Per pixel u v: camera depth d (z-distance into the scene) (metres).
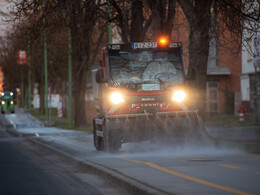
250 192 14.78
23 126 98.00
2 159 33.59
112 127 28.62
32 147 46.59
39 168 27.20
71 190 18.78
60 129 81.25
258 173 19.11
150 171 20.55
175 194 14.80
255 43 35.81
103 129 30.14
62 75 117.50
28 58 126.56
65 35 58.19
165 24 38.88
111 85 29.30
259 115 65.75
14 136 70.56
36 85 135.62
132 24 47.97
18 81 160.75
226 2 35.22
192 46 38.94
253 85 67.75
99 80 29.19
